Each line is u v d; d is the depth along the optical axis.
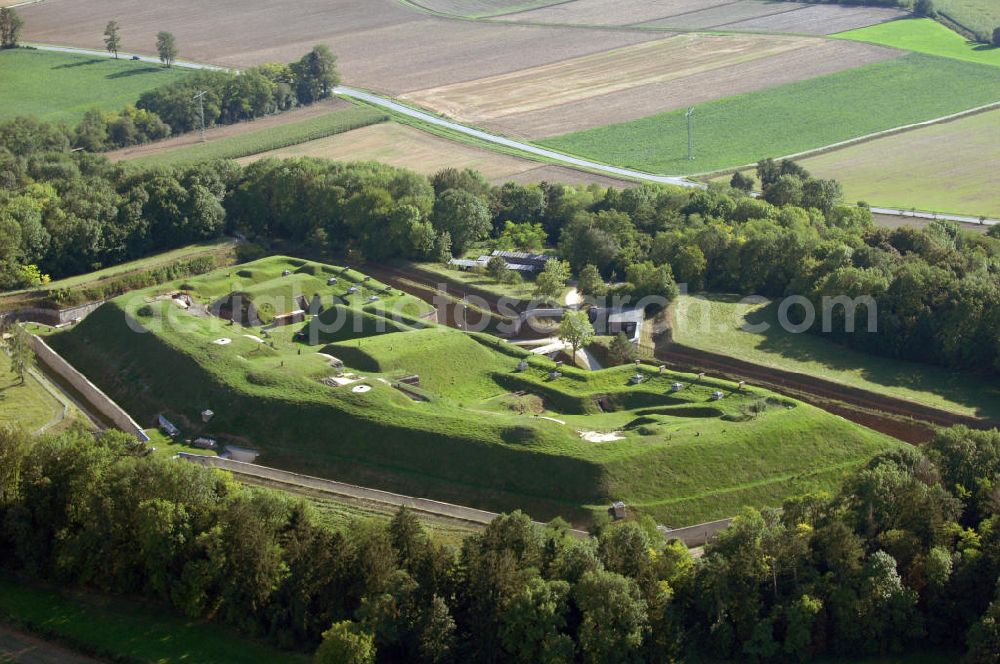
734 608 154.75
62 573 171.88
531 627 148.00
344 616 155.50
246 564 158.62
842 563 157.12
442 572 156.62
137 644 158.12
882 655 154.88
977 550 159.00
